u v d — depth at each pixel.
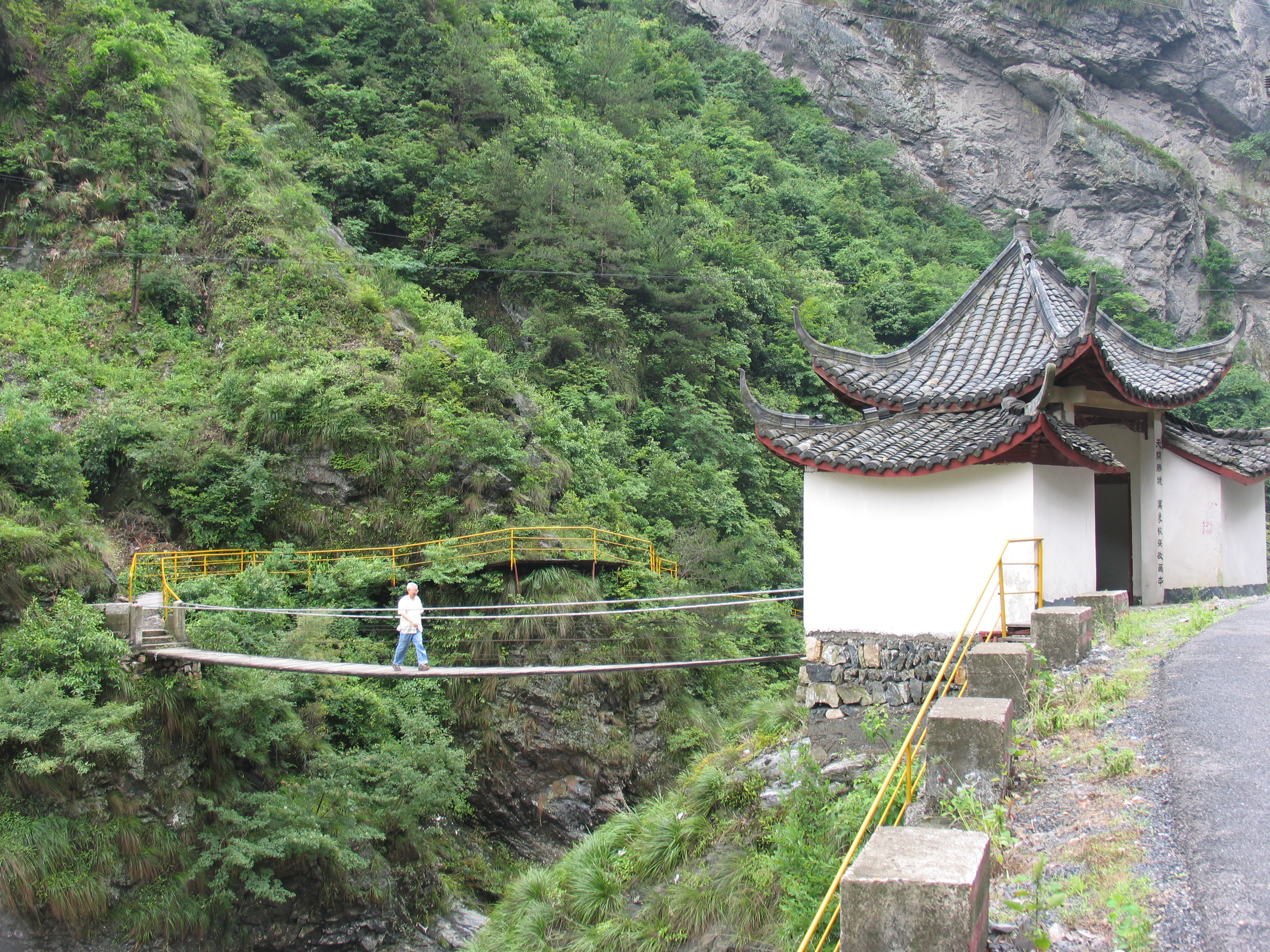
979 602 11.52
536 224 36.22
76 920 14.66
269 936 16.45
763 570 29.38
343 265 30.09
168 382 26.33
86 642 15.88
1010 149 72.94
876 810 8.68
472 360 27.61
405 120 39.62
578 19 61.56
